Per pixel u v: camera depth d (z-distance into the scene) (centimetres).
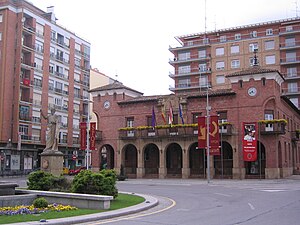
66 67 7356
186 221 1246
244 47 8162
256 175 4356
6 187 1672
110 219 1317
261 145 4509
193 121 4775
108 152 5509
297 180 4103
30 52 6394
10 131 5972
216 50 8450
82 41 7938
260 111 4397
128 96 5459
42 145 6494
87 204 1576
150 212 1530
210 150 4025
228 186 3256
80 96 7731
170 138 4788
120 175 4331
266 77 4419
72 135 7381
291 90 7662
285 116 5041
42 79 6650
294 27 7888
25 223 1126
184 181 4088
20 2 6544
